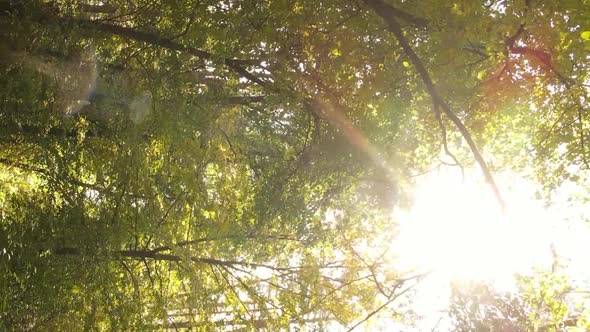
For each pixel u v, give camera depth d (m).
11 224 8.75
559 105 9.82
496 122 11.76
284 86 9.61
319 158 11.62
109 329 9.43
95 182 9.75
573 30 7.28
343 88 9.84
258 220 11.26
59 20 9.23
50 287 8.69
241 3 9.12
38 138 9.30
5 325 8.66
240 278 11.04
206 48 9.91
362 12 8.91
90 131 9.95
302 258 11.94
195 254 10.43
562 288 10.97
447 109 7.99
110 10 10.12
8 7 9.13
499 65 8.95
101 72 9.77
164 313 9.73
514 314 11.57
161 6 9.81
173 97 9.34
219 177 10.62
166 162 9.51
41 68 9.21
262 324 10.98
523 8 7.18
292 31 9.30
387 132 11.27
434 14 7.59
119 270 9.62
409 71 9.45
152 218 9.48
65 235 8.98
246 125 11.39
